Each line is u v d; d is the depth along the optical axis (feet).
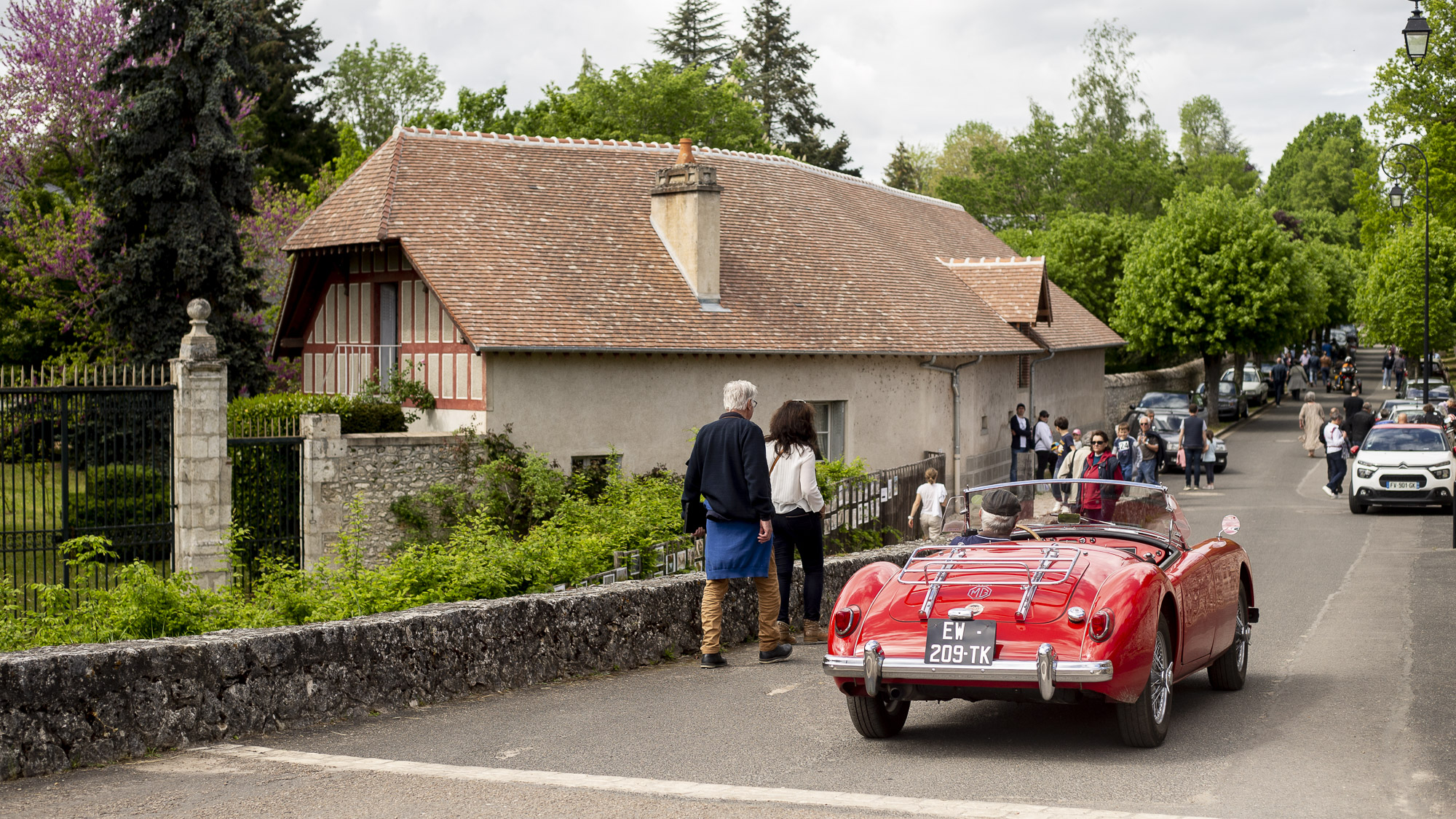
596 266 80.12
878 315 92.84
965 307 105.60
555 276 77.41
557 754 22.75
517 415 72.49
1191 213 157.58
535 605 30.48
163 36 92.79
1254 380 191.93
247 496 66.69
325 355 85.56
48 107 110.32
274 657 25.13
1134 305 162.50
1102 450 51.83
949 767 21.49
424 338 76.13
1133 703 22.06
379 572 35.09
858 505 63.46
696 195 82.64
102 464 65.92
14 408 57.21
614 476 65.62
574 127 161.48
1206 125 402.52
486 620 29.25
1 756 21.26
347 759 22.54
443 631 28.27
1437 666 30.60
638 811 18.65
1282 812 18.13
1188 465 102.22
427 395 75.72
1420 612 40.40
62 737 21.97
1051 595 21.98
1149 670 22.06
